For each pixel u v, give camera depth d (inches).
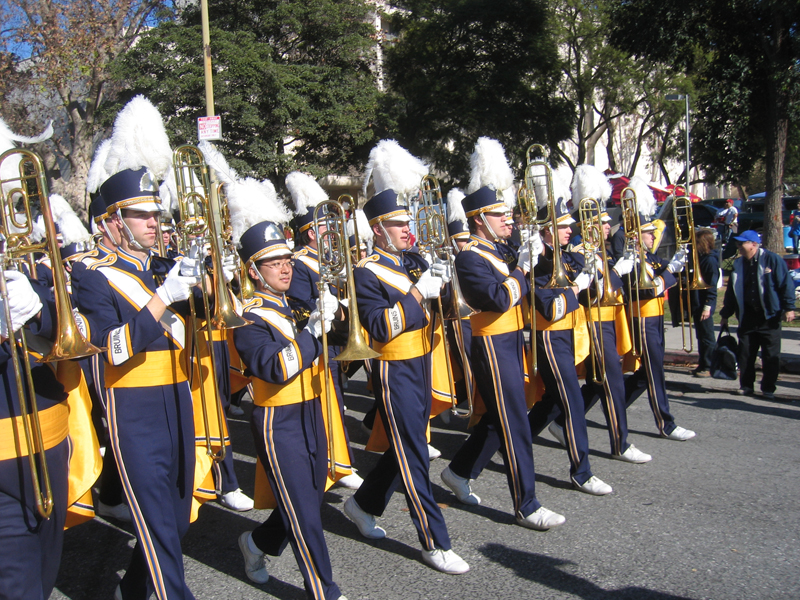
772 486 191.0
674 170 1676.9
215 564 156.6
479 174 175.3
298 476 128.6
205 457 146.9
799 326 420.8
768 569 146.0
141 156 122.1
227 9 690.2
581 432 189.3
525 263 165.3
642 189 241.4
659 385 233.5
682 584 141.2
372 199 155.8
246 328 129.5
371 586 143.9
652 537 162.2
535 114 771.4
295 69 674.2
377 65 832.3
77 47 698.2
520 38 776.9
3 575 97.7
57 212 239.5
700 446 226.8
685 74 1067.3
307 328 131.9
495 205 170.1
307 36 709.3
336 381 214.2
